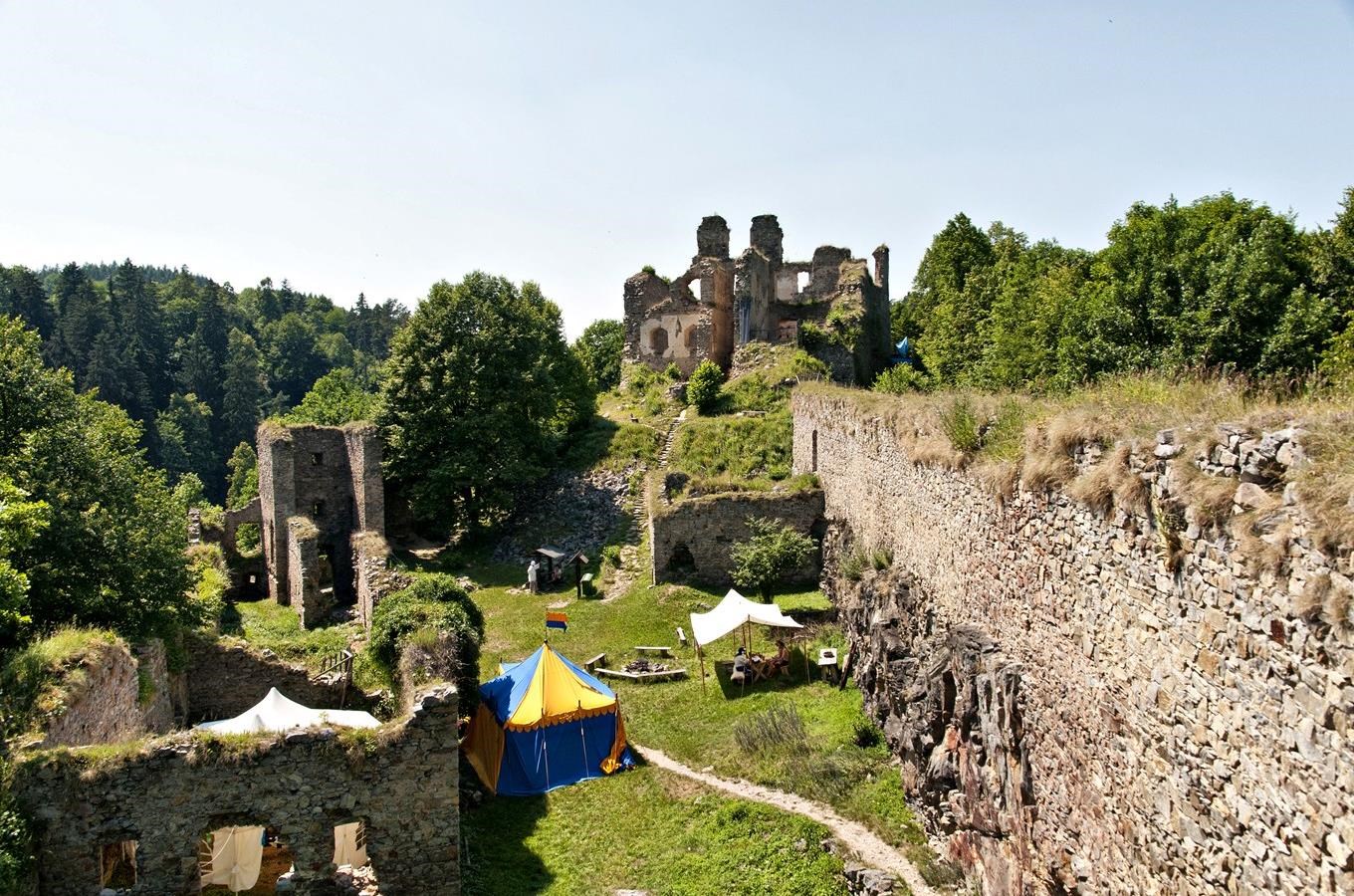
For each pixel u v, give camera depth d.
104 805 10.78
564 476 37.50
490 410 36.47
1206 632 7.46
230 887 12.17
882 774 15.63
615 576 30.23
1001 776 11.58
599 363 64.56
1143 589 8.50
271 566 34.09
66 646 12.68
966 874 12.30
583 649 24.56
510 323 38.62
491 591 30.48
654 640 24.83
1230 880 7.13
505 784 17.02
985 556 12.98
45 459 17.14
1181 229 23.59
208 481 84.50
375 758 11.68
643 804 16.05
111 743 12.81
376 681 17.91
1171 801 8.01
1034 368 27.61
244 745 11.28
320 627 28.59
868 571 19.58
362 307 161.62
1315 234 21.05
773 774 16.36
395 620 18.33
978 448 13.76
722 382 41.28
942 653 13.79
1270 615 6.61
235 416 90.19
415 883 11.84
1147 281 22.75
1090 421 9.84
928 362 43.78
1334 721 5.94
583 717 17.62
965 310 42.22
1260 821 6.74
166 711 15.96
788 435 35.00
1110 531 9.12
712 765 17.22
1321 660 6.07
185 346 97.88
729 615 22.14
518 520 36.53
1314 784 6.13
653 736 19.00
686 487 30.50
